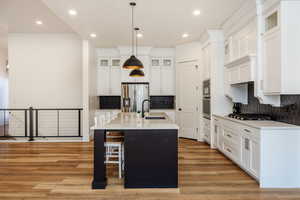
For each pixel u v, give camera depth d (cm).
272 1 282
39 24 516
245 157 316
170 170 274
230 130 374
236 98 432
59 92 616
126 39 562
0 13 439
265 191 263
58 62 614
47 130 622
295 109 283
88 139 562
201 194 256
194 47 583
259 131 272
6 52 869
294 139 270
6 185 284
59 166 358
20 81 612
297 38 262
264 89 306
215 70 480
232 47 423
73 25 450
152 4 347
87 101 563
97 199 245
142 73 468
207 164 368
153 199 245
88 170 339
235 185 281
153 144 272
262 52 311
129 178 272
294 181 271
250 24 342
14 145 512
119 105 687
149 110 642
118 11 374
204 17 406
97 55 666
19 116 619
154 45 633
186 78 607
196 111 582
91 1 334
